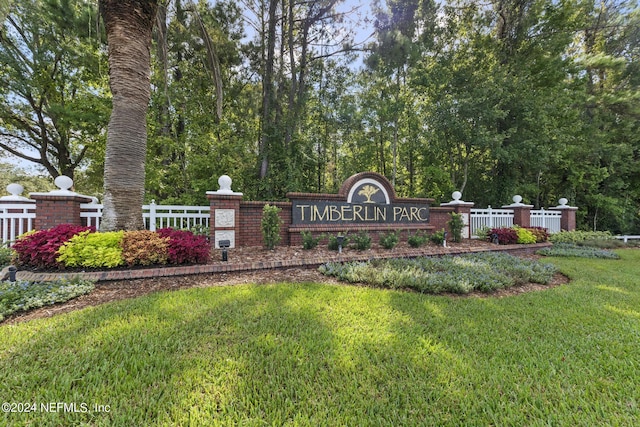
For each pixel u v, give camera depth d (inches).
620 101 542.9
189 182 496.1
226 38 509.0
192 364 90.1
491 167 605.3
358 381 84.9
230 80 564.7
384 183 358.6
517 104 501.0
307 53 612.4
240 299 146.8
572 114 533.6
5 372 83.3
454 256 279.6
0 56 419.8
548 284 210.4
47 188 791.1
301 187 541.0
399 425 69.6
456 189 601.3
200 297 148.8
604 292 183.9
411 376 87.8
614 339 115.8
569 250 358.9
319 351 100.0
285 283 179.2
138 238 197.0
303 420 69.8
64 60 479.2
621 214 602.9
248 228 299.1
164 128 493.4
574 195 624.7
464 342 110.0
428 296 164.9
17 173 756.0
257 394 78.2
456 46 585.0
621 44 600.4
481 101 488.1
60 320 117.9
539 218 494.3
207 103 525.7
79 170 640.4
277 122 548.1
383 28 516.4
